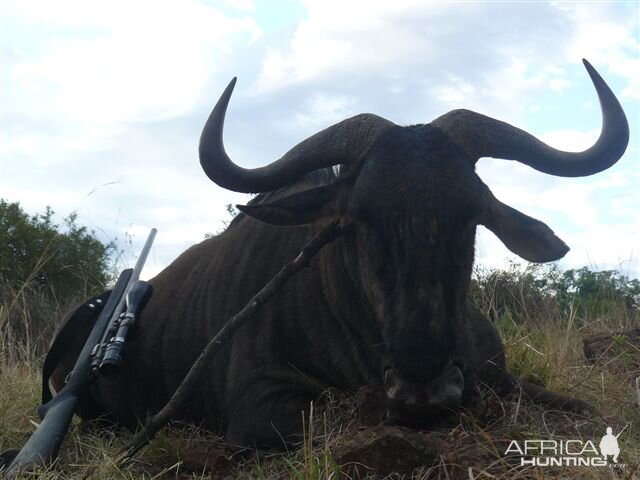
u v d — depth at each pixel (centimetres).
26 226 324
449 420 106
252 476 106
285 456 111
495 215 119
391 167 108
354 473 93
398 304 101
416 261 102
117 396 147
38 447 110
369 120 117
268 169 117
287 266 115
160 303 149
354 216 109
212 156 116
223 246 146
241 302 132
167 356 142
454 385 97
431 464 93
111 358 124
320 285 125
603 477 90
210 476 105
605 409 127
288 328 125
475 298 208
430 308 100
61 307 296
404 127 114
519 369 145
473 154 117
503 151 118
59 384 159
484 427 108
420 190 105
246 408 122
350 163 117
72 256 326
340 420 113
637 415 121
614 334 163
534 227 117
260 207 114
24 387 160
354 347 120
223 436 131
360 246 110
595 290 249
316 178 129
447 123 118
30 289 296
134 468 110
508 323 190
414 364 97
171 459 112
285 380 122
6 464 114
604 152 117
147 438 113
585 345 166
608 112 118
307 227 132
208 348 113
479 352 127
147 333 146
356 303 118
